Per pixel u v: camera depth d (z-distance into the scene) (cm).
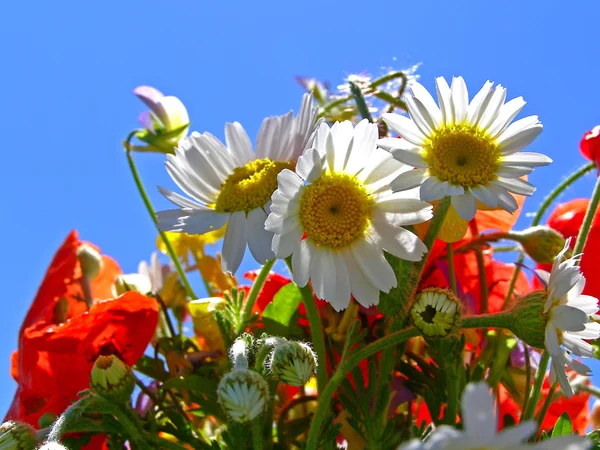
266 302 22
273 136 19
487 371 21
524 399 20
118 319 20
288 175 17
